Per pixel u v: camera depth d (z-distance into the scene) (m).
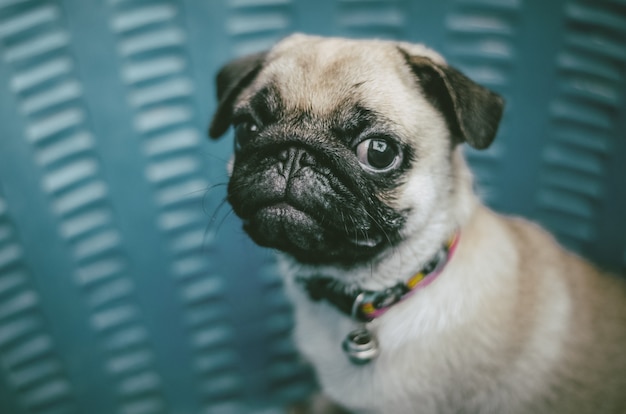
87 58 0.45
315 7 0.47
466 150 0.49
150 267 0.49
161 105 0.47
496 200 0.50
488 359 0.35
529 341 0.36
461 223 0.35
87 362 0.49
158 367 0.51
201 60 0.47
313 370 0.45
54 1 0.44
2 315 0.46
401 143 0.32
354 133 0.31
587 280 0.41
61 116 0.45
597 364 0.39
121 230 0.48
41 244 0.46
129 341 0.50
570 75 0.46
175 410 0.51
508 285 0.35
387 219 0.32
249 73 0.37
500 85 0.47
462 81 0.33
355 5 0.47
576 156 0.47
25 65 0.44
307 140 0.31
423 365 0.35
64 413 0.49
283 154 0.31
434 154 0.33
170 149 0.48
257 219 0.32
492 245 0.36
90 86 0.45
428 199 0.33
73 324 0.48
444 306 0.35
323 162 0.31
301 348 0.40
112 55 0.45
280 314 0.51
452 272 0.35
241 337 0.51
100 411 0.50
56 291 0.47
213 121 0.38
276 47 0.36
